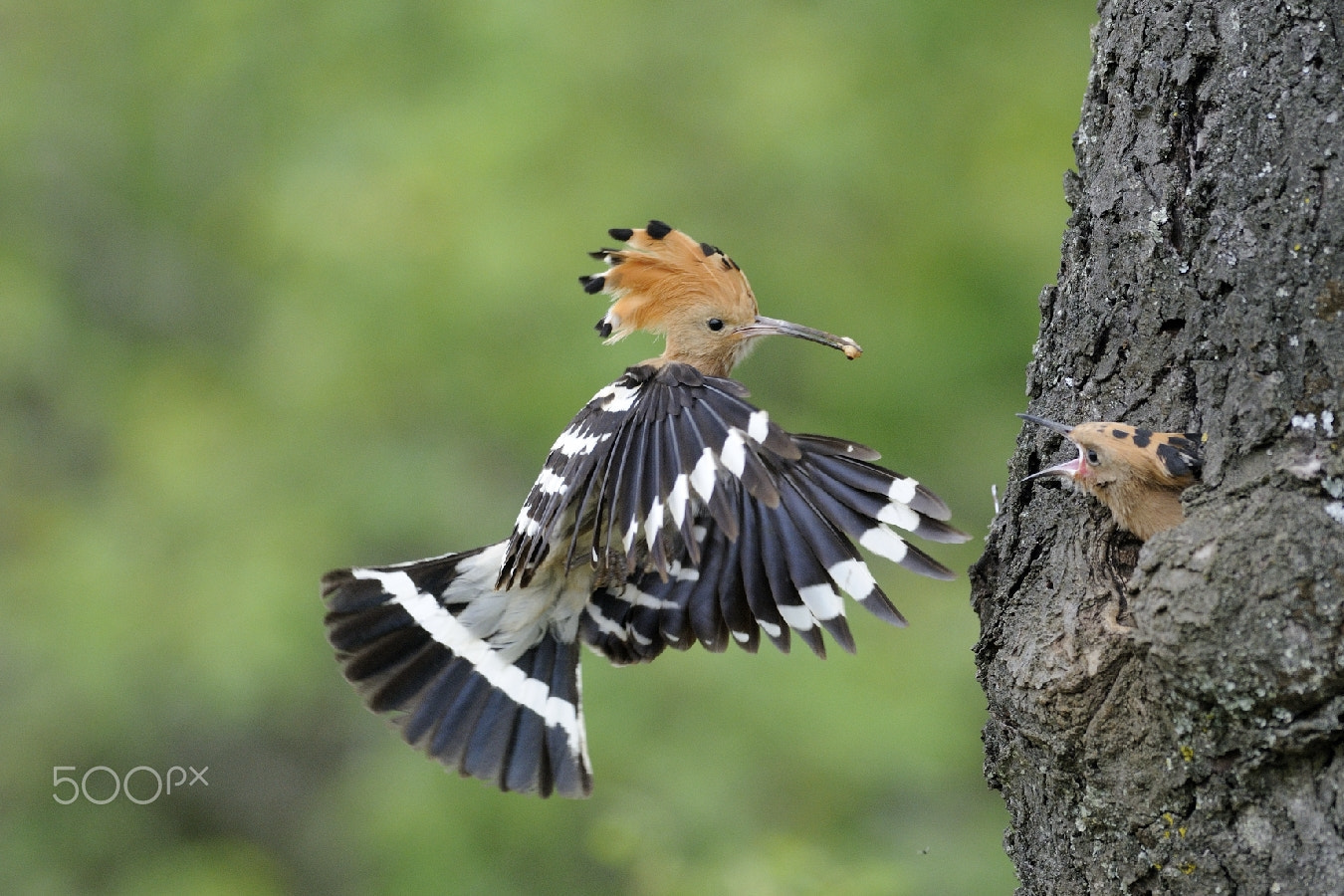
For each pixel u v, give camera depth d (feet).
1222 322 17.44
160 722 46.42
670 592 22.79
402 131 48.98
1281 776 16.31
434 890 41.83
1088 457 17.93
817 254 45.73
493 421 45.75
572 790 23.63
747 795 40.06
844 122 45.47
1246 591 15.88
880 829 40.68
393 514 45.65
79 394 54.60
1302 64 17.35
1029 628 18.33
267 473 47.24
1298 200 17.07
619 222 45.34
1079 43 47.16
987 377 45.19
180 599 45.42
